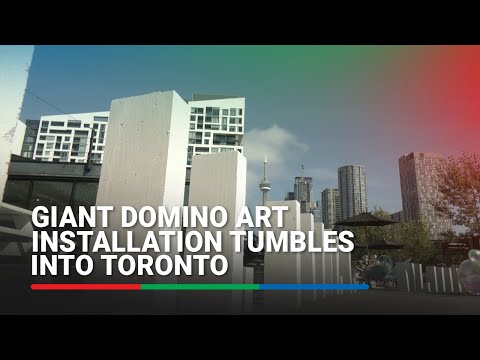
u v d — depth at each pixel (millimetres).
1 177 2076
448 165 26266
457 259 27594
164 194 2201
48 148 99688
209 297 2855
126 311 2186
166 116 2322
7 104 2152
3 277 3080
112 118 2502
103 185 2375
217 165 3088
